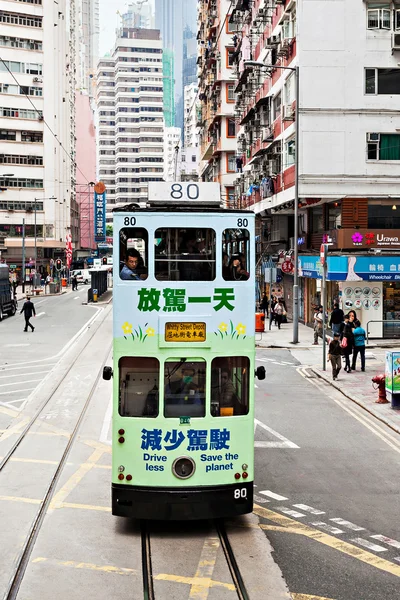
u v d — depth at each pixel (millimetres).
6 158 77562
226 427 8711
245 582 7414
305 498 10320
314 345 27719
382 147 29016
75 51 119500
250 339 8852
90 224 114438
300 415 16000
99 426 14945
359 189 28906
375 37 28797
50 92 79062
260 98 39125
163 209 8766
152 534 8852
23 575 7586
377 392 18375
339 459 12477
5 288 40625
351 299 28297
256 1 40688
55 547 8398
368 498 10336
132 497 8617
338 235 28875
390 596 7113
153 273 8719
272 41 34000
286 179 32406
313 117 28859
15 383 20016
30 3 77312
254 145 42719
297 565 7883
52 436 14125
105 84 169375
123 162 161125
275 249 40938
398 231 28594
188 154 100812
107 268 68250
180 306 8734
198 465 8641
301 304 37031
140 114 161125
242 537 8750
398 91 28984
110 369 10227
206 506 8617
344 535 8836
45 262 81188
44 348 27250
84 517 9492
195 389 8727
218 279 8766
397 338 28562
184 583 7391
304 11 28688
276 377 21031
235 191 53688
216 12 61250
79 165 118875
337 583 7414
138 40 160625
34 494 10477
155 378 8727
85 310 45281
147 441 8633
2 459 12398
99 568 7777
